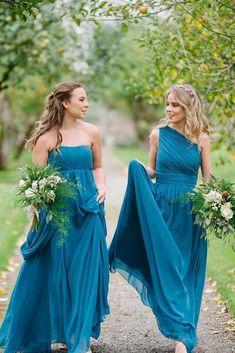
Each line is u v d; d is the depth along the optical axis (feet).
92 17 24.86
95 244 18.49
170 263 18.38
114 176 89.40
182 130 19.39
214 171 66.08
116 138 248.93
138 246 19.52
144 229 18.78
